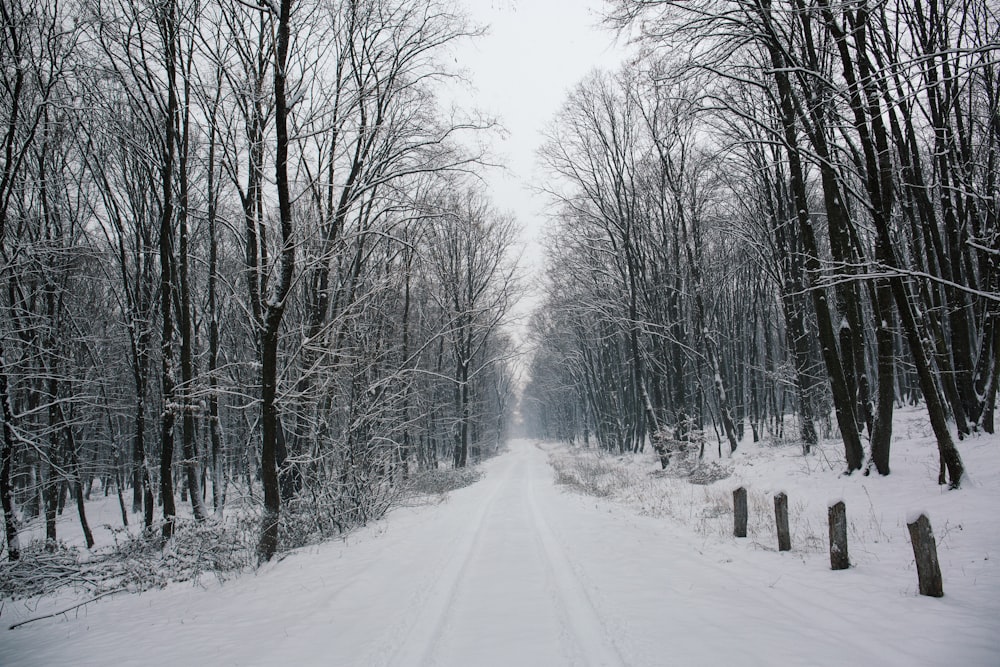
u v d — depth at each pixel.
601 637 5.39
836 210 13.24
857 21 10.95
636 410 36.12
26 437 14.01
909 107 13.00
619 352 39.53
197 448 24.58
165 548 13.09
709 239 30.56
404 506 17.25
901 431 17.81
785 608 5.93
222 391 11.46
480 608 6.52
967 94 13.87
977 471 10.44
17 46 12.77
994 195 12.69
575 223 29.88
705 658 4.73
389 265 18.92
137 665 5.42
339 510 13.53
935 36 12.17
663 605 6.23
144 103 15.17
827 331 13.33
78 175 17.39
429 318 32.19
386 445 16.20
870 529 9.05
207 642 5.96
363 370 14.37
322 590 7.64
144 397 18.97
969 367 13.54
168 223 14.80
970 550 7.24
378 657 5.11
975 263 16.20
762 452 20.94
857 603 5.89
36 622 8.45
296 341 14.77
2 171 12.96
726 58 12.60
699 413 31.73
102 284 22.88
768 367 32.25
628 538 10.24
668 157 24.12
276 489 10.64
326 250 13.02
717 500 13.66
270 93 11.35
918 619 5.34
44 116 14.55
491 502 17.19
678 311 24.66
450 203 22.09
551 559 8.93
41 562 11.77
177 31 12.64
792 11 11.93
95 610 8.76
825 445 18.30
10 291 15.86
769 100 16.06
